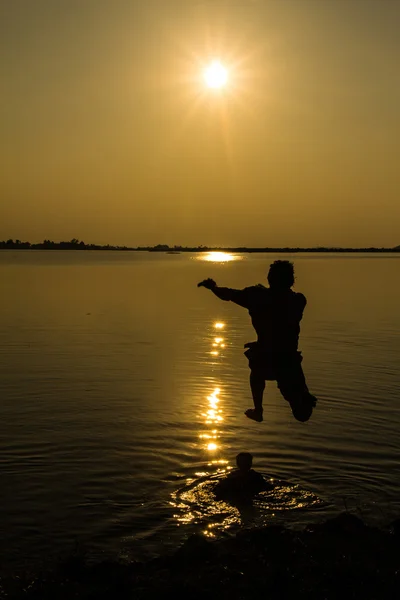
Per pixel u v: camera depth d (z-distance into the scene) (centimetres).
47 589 716
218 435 1323
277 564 750
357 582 698
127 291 5353
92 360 2114
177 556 779
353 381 1814
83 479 1096
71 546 880
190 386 1753
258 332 778
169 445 1262
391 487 1072
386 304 4194
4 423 1387
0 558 845
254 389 781
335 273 9338
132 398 1611
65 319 3247
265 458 1199
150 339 2598
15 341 2503
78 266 12188
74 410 1495
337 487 1071
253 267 13225
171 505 1004
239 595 681
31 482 1082
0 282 6406
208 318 3375
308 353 2281
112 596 687
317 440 1295
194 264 15788
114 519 959
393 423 1406
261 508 994
